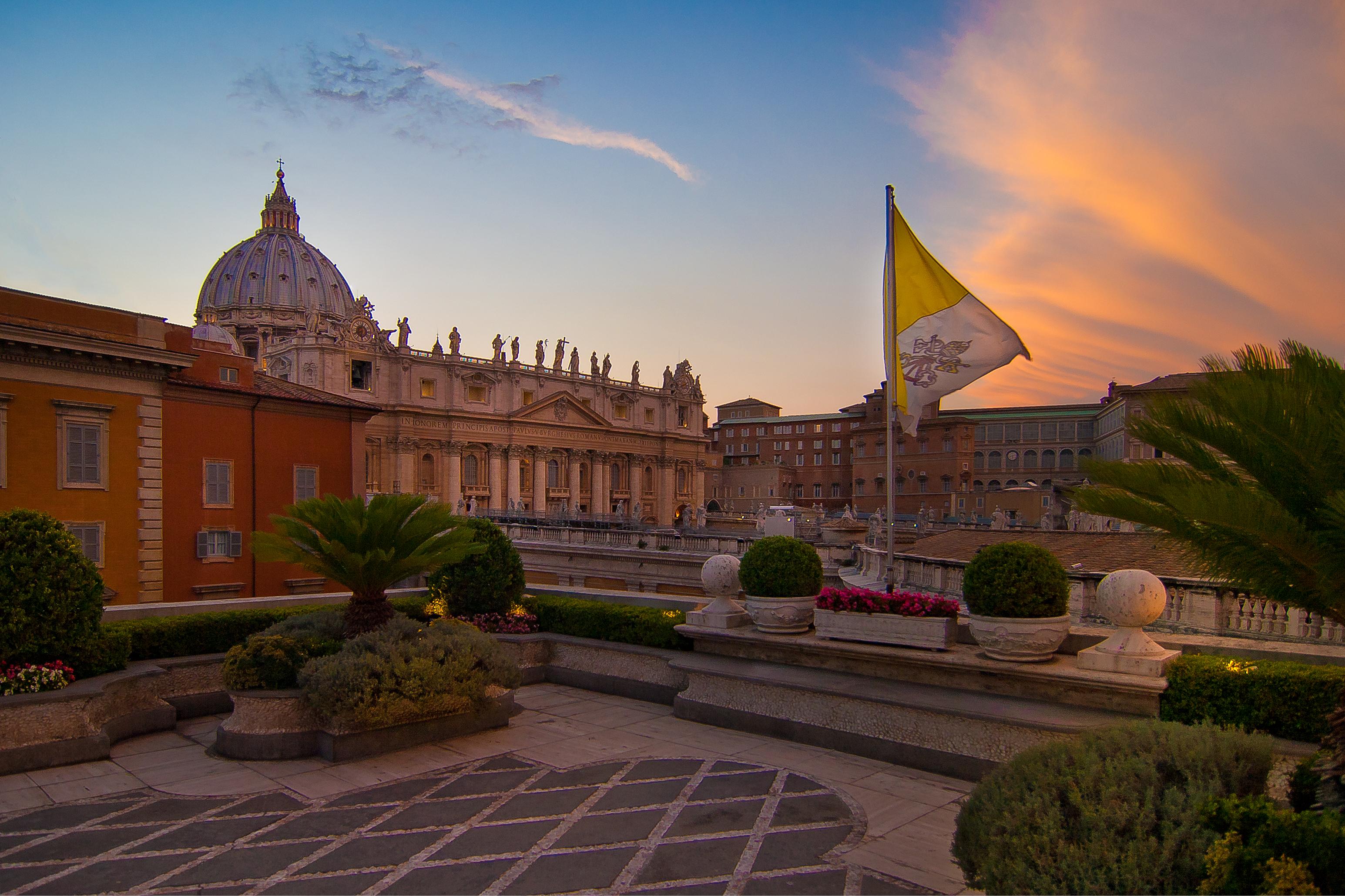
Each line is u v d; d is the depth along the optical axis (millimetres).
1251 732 8273
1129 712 9047
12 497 22422
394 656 10859
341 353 88375
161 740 11500
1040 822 5473
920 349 12727
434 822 8445
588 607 15023
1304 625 13023
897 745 10141
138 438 25078
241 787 9547
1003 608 9898
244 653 10953
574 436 109188
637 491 119188
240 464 28359
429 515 12734
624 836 8031
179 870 7348
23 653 10648
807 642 11672
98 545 24062
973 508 107625
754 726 11586
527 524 57281
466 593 15695
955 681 10430
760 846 7789
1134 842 5121
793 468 137375
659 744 11117
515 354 103562
